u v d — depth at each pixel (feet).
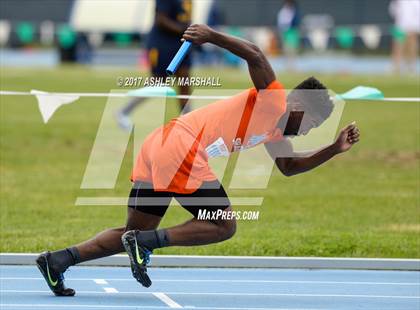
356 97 70.54
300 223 85.61
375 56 286.25
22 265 71.46
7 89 173.37
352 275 70.59
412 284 67.87
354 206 93.09
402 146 127.13
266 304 61.26
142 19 274.98
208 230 56.70
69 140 127.13
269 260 72.54
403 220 87.45
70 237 78.28
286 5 247.29
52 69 228.63
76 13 280.72
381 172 110.83
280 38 273.95
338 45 289.74
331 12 291.79
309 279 69.00
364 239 78.95
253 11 289.12
